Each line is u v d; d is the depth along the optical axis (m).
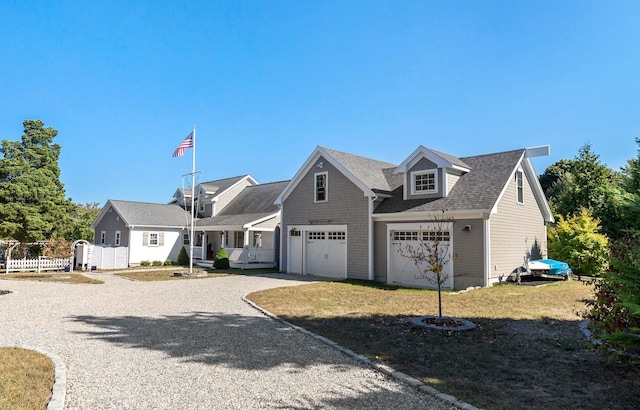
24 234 23.89
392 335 7.76
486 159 19.08
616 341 4.95
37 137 26.52
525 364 5.94
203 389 4.93
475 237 15.55
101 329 8.31
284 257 22.70
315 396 4.76
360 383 5.23
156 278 19.69
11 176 24.83
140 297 13.19
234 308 11.05
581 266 18.91
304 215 21.77
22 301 12.09
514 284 16.00
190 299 12.74
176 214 32.75
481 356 6.33
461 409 4.39
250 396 4.73
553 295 12.87
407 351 6.63
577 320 9.03
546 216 21.16
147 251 29.67
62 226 26.95
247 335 7.84
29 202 25.06
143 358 6.23
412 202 17.88
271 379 5.34
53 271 24.38
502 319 9.16
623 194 5.56
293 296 13.20
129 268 27.22
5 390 4.70
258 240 28.58
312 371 5.70
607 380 5.27
